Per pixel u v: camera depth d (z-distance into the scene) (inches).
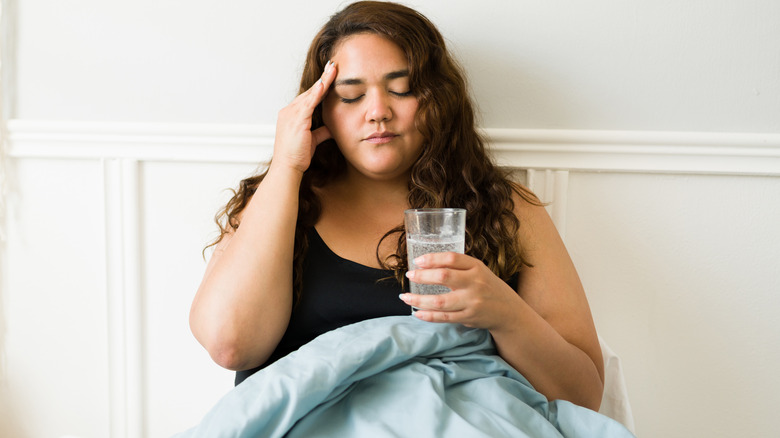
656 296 49.5
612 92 47.8
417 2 48.3
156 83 50.9
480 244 41.8
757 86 46.4
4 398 55.2
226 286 37.9
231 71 50.3
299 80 49.9
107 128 50.7
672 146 47.1
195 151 50.7
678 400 50.3
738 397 49.6
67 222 52.8
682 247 48.7
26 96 52.0
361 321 37.4
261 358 39.4
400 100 39.5
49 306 53.8
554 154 48.4
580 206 49.3
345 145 40.6
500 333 35.2
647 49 46.9
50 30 51.1
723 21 46.0
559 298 41.4
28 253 53.4
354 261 41.6
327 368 31.0
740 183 47.6
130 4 50.3
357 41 39.2
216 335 37.3
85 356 54.1
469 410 31.7
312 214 43.1
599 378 39.6
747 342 48.9
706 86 46.8
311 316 40.8
